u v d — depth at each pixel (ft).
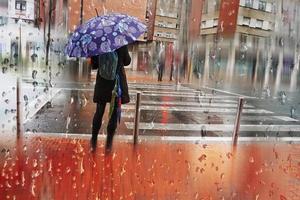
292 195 9.62
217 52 45.11
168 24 57.47
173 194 9.34
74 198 8.77
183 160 12.41
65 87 35.94
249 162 12.55
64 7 34.42
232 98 36.14
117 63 13.50
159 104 29.63
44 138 14.40
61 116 19.88
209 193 9.53
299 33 30.81
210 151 13.94
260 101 33.68
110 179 10.16
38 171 10.44
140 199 8.94
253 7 44.80
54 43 36.68
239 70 44.96
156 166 11.54
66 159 11.71
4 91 26.25
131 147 13.76
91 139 14.21
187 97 36.09
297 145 15.71
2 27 34.63
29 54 35.65
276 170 11.70
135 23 13.10
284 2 31.12
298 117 25.61
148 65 60.75
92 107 23.70
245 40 45.29
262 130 19.77
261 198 9.37
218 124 21.24
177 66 54.80
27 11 35.14
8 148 12.67
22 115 19.31
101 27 12.26
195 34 49.06
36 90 31.50
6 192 8.90
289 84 35.63
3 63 34.22
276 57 37.60
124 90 13.91
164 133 17.43
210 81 46.68
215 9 43.47
